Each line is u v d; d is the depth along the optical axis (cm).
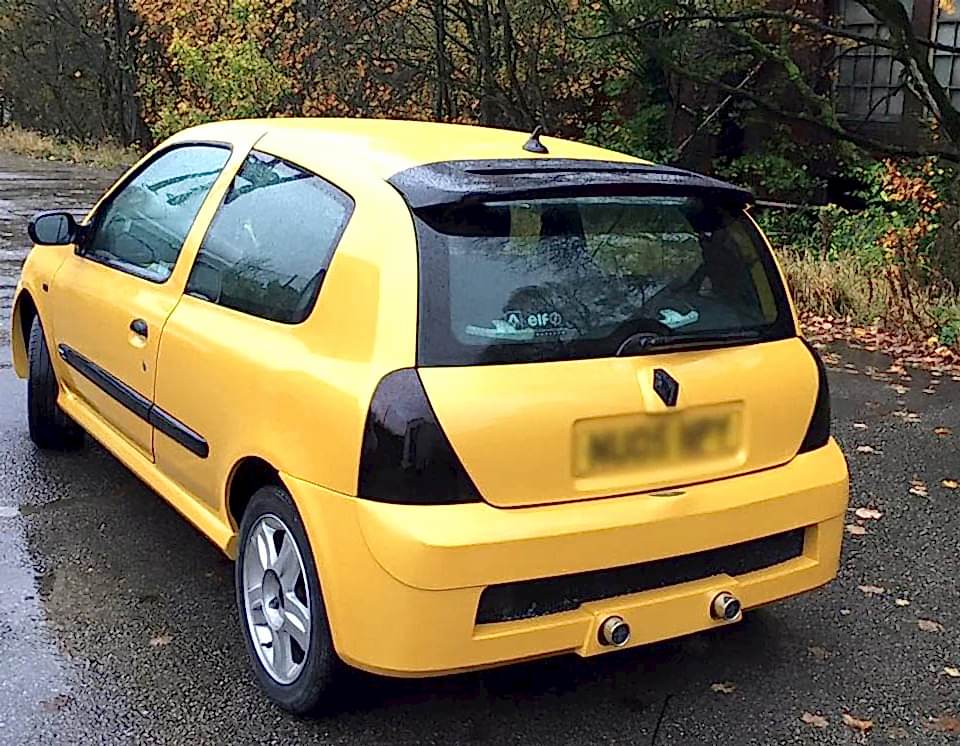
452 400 301
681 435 331
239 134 432
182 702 351
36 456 564
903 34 1010
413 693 359
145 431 435
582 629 312
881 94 1395
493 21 1581
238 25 1967
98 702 349
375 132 405
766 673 382
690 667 384
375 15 1684
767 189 1461
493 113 1647
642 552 319
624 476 321
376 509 299
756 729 348
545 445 308
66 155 2584
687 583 334
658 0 1125
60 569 440
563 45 1505
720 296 358
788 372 356
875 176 1213
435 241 321
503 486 304
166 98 2667
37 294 547
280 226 372
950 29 1338
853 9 1409
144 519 491
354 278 327
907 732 349
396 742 334
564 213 342
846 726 351
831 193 1454
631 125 1491
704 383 334
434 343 308
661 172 374
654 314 337
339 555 309
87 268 502
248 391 350
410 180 337
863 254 1105
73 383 521
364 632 305
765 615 426
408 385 302
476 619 301
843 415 706
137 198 485
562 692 365
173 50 2166
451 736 338
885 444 646
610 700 361
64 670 366
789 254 1153
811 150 1450
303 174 375
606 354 324
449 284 316
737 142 1516
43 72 3189
